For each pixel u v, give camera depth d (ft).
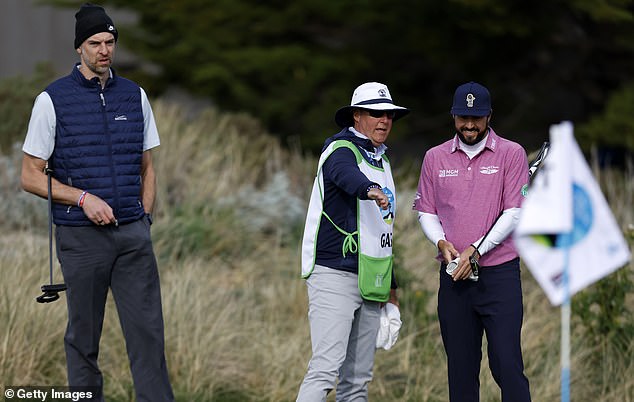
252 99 150.10
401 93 163.32
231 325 82.33
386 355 80.28
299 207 113.80
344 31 160.86
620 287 80.07
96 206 59.21
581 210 49.11
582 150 145.38
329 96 152.05
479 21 143.33
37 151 60.03
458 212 60.39
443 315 61.77
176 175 114.42
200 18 150.71
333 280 59.52
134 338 62.59
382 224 59.93
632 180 122.83
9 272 80.18
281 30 152.97
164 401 63.05
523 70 162.20
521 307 60.39
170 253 99.19
